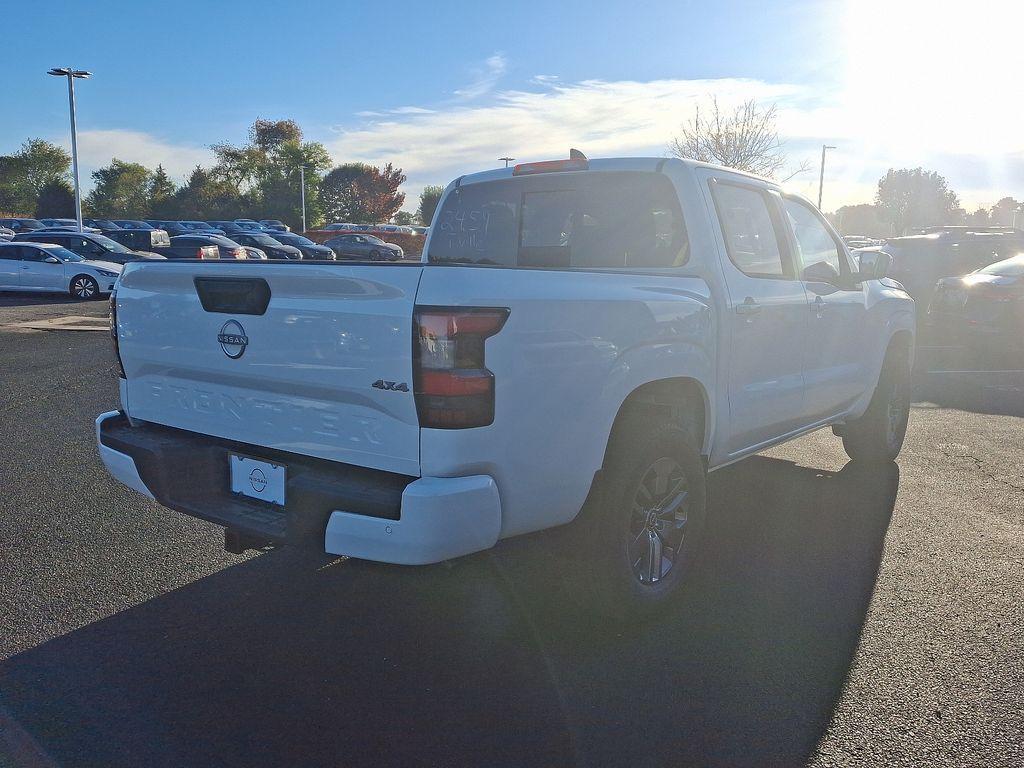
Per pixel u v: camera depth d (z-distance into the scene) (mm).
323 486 2902
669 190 4195
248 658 3326
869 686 3111
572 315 3076
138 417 3783
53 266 21453
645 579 3646
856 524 4898
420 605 3822
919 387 9570
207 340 3316
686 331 3684
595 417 3193
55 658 3309
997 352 12539
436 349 2717
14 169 82625
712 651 3385
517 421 2898
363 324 2832
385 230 50906
